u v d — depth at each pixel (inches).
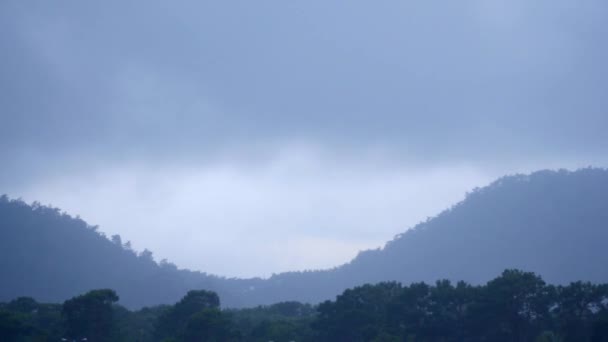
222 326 2380.7
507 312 2085.4
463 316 2214.6
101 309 2481.5
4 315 2401.6
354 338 2389.3
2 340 2345.0
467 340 2174.0
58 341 2416.3
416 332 2204.7
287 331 2468.0
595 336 1867.6
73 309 2463.1
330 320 2410.2
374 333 2212.1
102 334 2459.4
